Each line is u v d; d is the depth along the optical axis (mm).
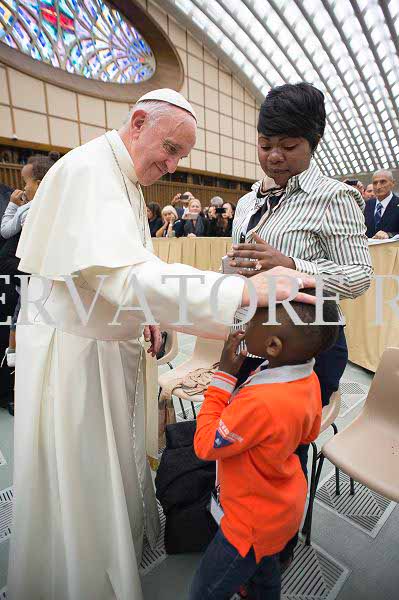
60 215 857
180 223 5406
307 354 790
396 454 1294
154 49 10797
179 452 1420
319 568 1268
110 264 774
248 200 1333
